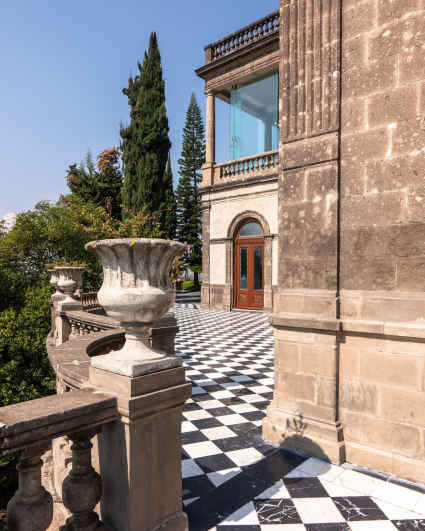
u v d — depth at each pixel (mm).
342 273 3529
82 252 15125
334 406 3488
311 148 3725
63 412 1669
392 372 3207
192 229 36531
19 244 14547
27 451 1582
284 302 3896
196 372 6734
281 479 3129
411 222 3139
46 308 10594
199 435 4070
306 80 3766
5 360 9422
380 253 3303
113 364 1968
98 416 1815
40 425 1579
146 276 2016
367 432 3344
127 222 3508
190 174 37344
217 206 17453
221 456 3572
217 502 2809
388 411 3227
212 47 17344
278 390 3943
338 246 3539
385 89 3281
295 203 3854
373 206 3352
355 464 3373
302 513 2654
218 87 17266
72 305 6824
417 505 2736
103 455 2047
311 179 3723
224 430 4207
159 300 2002
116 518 1978
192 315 15328
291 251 3879
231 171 17250
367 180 3393
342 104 3551
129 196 23438
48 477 3725
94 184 26391
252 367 7070
